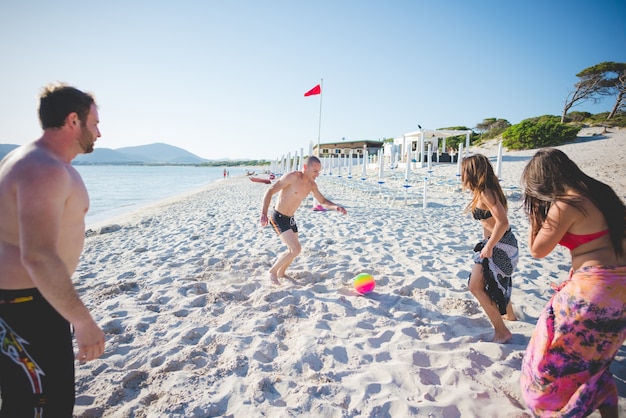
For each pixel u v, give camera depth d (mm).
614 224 1744
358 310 3707
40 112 1548
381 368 2623
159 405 2260
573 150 23766
